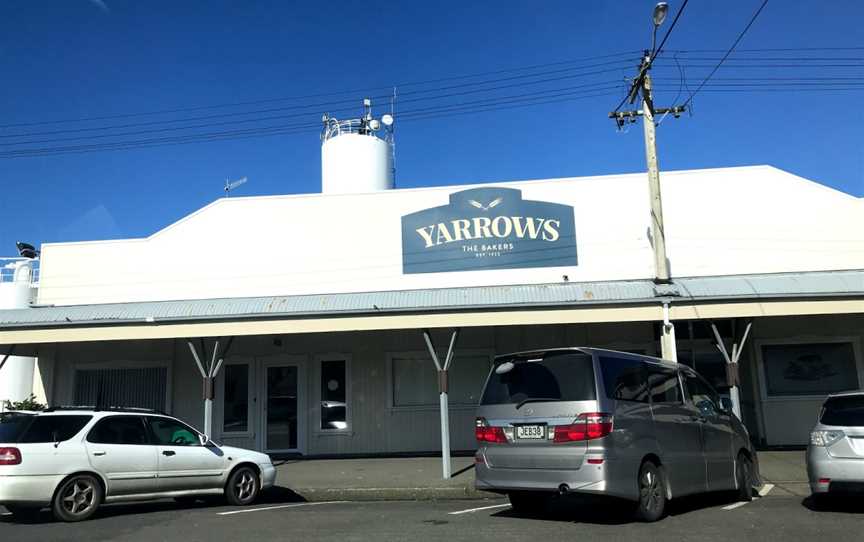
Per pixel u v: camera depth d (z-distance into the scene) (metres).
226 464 11.05
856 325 17.28
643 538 7.51
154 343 18.59
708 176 18.00
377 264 18.33
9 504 9.07
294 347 18.31
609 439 8.04
